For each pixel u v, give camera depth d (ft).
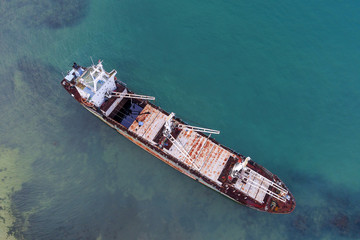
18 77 243.81
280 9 277.44
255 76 251.19
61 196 202.18
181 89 243.81
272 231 196.65
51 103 234.17
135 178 209.67
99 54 254.27
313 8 277.44
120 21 271.08
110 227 193.57
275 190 198.59
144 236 191.93
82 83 210.79
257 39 265.54
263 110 238.27
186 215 199.11
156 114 216.95
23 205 198.80
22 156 215.51
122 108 222.07
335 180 213.46
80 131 224.74
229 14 276.21
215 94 243.60
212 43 264.11
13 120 228.63
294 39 265.13
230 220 198.70
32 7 273.33
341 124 233.55
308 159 221.05
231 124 232.32
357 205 205.05
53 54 254.06
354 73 251.80
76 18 270.26
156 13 276.00
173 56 257.96
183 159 202.59
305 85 247.50
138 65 252.01
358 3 277.85
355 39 264.52
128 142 221.66
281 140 227.20
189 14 276.21
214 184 196.85
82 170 211.20
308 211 202.69
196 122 231.50
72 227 192.85
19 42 258.78
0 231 192.03
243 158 207.41
